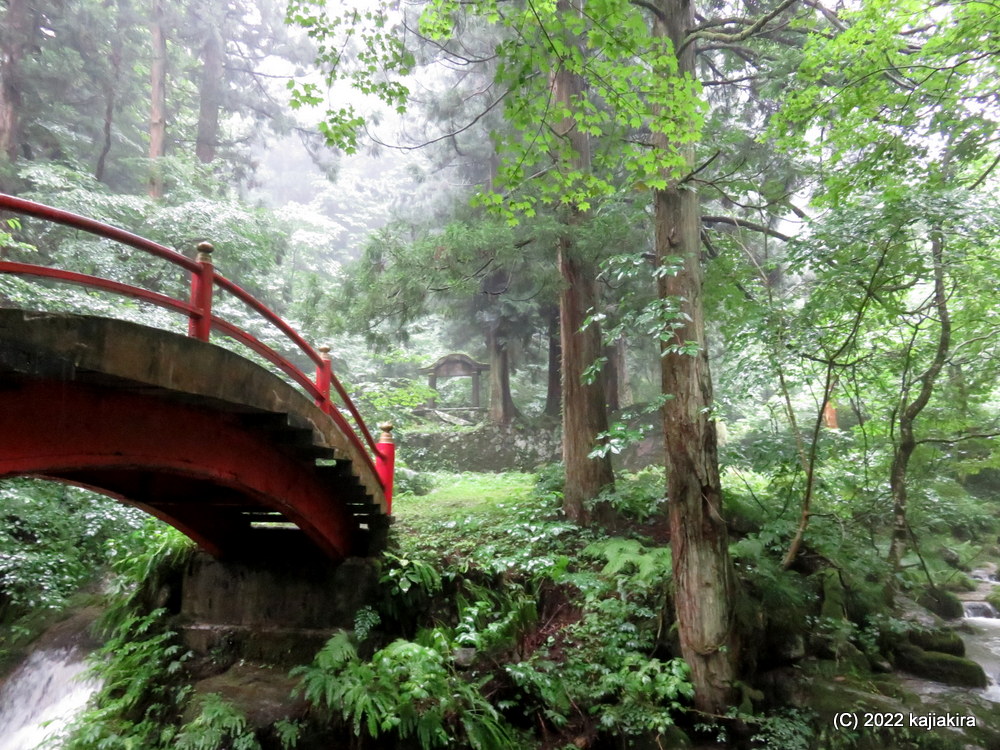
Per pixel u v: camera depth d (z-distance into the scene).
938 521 9.38
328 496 6.72
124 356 3.58
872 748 5.47
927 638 7.01
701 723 5.78
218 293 12.91
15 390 3.46
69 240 10.84
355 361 18.84
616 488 8.99
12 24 12.75
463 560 7.46
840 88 6.51
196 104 20.23
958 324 8.12
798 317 7.20
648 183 5.77
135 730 5.98
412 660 5.71
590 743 5.70
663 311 6.21
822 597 7.15
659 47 5.19
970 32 5.73
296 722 5.81
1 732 6.63
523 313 16.42
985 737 5.36
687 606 6.06
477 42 12.23
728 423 15.31
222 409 4.89
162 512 6.41
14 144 12.46
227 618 7.18
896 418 8.59
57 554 8.06
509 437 16.56
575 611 6.99
